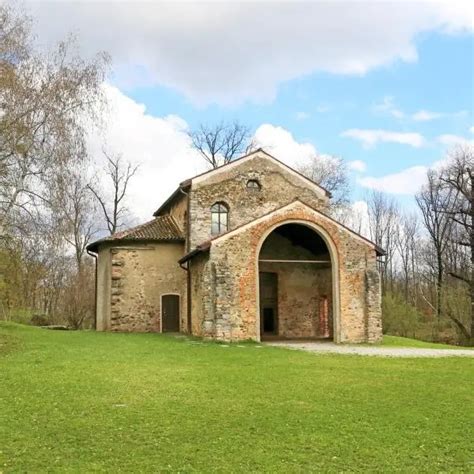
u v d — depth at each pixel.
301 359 19.25
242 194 32.00
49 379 14.40
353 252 26.97
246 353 20.81
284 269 31.55
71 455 8.58
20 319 41.69
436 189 50.78
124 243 33.03
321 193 32.91
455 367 17.72
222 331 24.95
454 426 10.31
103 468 8.03
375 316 26.67
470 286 41.62
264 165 32.50
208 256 25.97
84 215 34.62
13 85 23.50
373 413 11.22
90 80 25.34
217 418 10.73
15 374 15.09
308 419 10.70
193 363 17.83
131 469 8.01
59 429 9.90
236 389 13.50
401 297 49.53
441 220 49.44
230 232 25.69
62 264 40.53
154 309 32.81
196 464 8.23
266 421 10.54
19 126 23.30
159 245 33.28
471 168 42.12
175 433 9.74
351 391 13.40
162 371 16.00
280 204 32.38
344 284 26.67
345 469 8.10
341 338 26.36
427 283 56.28
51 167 24.17
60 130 24.14
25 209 24.11
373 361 19.02
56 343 23.31
